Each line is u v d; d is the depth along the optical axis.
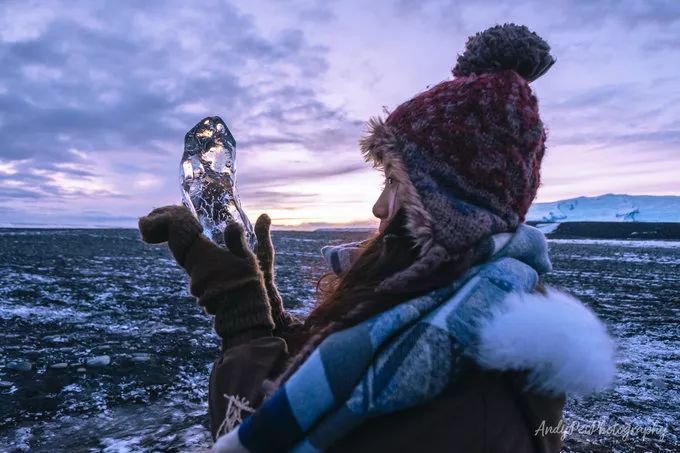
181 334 5.60
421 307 0.77
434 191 0.83
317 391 0.73
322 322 0.94
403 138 0.87
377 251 0.95
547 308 0.78
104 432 3.27
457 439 0.75
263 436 0.74
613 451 3.24
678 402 4.14
